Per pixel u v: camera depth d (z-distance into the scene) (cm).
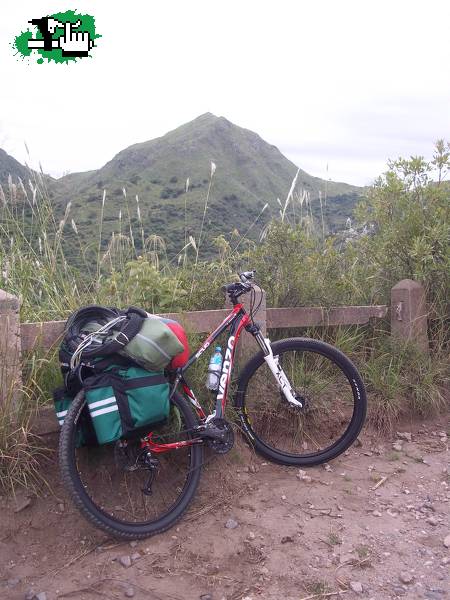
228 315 386
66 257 437
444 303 511
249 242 481
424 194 525
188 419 323
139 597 254
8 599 251
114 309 330
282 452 377
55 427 326
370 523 315
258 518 314
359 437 419
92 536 293
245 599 253
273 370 369
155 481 331
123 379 280
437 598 254
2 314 298
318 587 260
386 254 524
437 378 469
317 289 455
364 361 466
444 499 344
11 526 289
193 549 287
